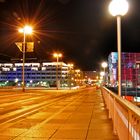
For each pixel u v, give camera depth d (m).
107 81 119.56
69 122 14.84
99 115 17.92
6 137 10.88
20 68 194.50
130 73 90.12
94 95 50.06
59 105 26.47
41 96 40.88
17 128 13.02
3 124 14.26
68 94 52.81
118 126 10.12
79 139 10.49
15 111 20.73
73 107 24.12
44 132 11.95
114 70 125.44
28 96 39.53
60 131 12.19
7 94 41.47
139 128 5.32
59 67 185.00
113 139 10.38
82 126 13.49
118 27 14.52
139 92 70.19
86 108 23.05
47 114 18.73
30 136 11.08
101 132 11.88
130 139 6.51
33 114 18.75
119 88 14.28
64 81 173.50
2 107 23.80
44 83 179.62
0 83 186.12
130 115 6.45
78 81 198.88
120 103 8.73
